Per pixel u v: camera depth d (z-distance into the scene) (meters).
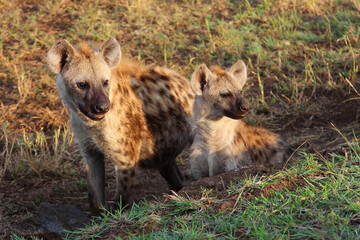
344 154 6.82
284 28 15.45
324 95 12.67
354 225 5.07
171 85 8.97
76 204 9.43
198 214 5.74
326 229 5.01
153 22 16.27
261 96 12.77
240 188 6.14
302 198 5.61
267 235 4.98
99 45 8.43
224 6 17.03
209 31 15.26
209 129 8.38
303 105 12.30
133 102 8.27
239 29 15.66
